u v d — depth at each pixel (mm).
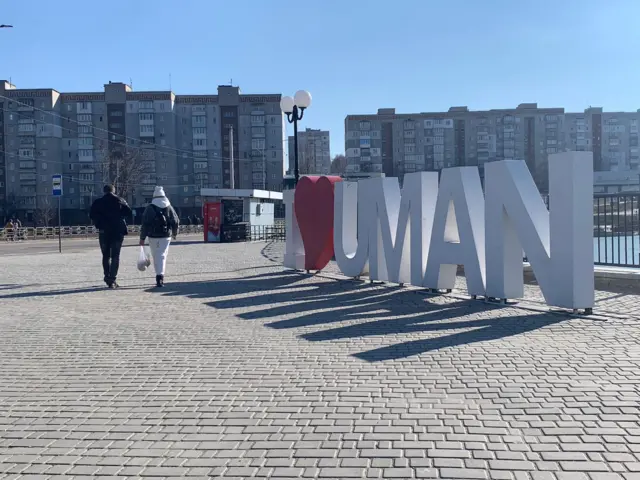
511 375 5355
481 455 3697
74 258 20922
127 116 80938
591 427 4102
